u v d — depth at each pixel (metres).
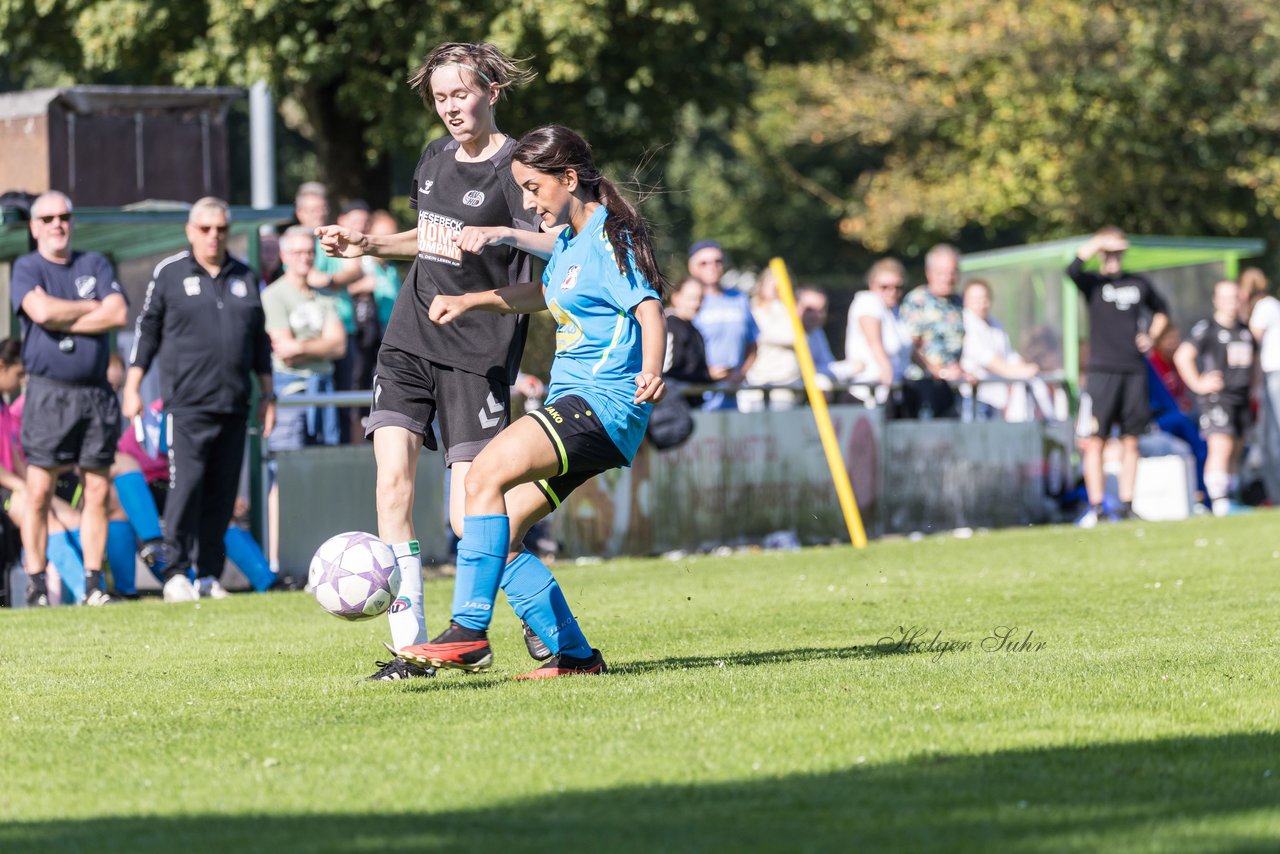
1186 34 107.19
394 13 73.25
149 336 40.00
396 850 13.20
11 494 40.84
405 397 23.86
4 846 13.60
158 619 33.72
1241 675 21.81
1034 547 48.00
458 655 21.58
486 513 21.66
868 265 164.88
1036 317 65.31
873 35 98.31
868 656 25.52
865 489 56.28
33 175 51.34
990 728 18.00
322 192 50.72
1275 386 67.75
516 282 23.89
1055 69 109.38
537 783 15.54
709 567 44.81
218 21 72.31
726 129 159.00
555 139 21.52
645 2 75.69
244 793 15.42
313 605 36.69
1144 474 61.09
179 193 53.78
